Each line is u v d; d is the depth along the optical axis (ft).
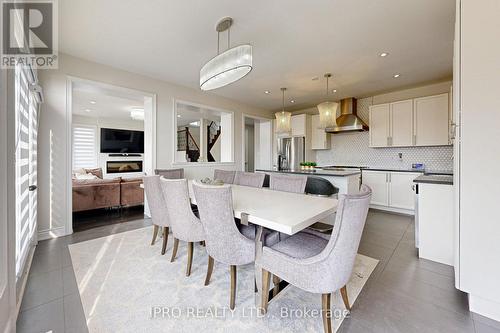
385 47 9.50
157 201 7.86
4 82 3.84
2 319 3.71
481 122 4.68
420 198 7.68
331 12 7.22
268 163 22.03
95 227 10.98
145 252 8.11
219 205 4.93
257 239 5.09
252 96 16.93
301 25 7.93
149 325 4.56
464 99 4.87
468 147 4.86
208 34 8.50
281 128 14.40
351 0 6.68
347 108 17.02
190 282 6.17
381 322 4.65
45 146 9.37
